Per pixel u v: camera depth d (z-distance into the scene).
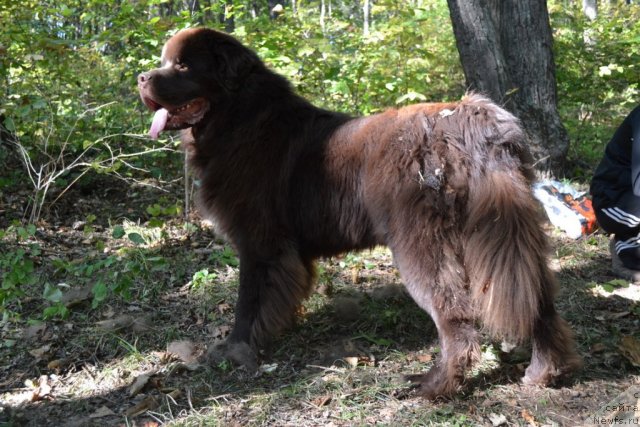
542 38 6.43
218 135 3.49
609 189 4.42
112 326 3.81
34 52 6.17
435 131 2.92
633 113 4.25
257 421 2.85
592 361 3.32
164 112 3.43
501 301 2.76
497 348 3.43
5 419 2.99
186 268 4.71
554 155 6.57
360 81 6.84
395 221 2.95
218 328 3.81
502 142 2.82
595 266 4.68
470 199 2.82
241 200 3.39
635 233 4.34
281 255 3.40
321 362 3.44
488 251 2.77
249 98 3.45
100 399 3.17
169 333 3.76
